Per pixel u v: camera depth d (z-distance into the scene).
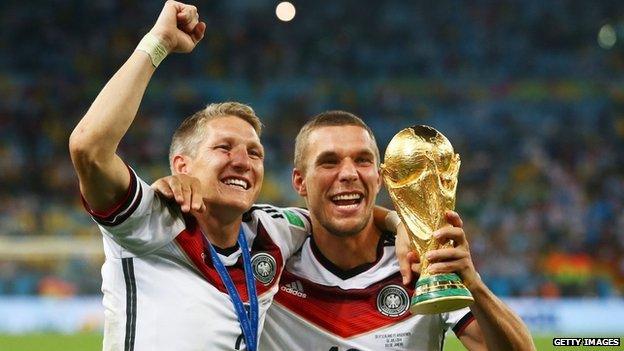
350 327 3.80
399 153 3.31
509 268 16.86
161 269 3.35
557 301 12.92
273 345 3.82
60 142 21.92
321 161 3.68
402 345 3.79
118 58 25.08
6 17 25.48
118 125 2.96
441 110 23.72
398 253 3.63
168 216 3.33
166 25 3.14
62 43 25.23
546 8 27.11
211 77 24.50
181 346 3.26
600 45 26.31
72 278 14.59
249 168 3.48
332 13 27.06
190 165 3.53
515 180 20.91
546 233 18.53
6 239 15.56
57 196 19.78
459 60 25.64
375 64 25.61
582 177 21.16
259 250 3.76
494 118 23.23
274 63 25.45
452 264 3.12
